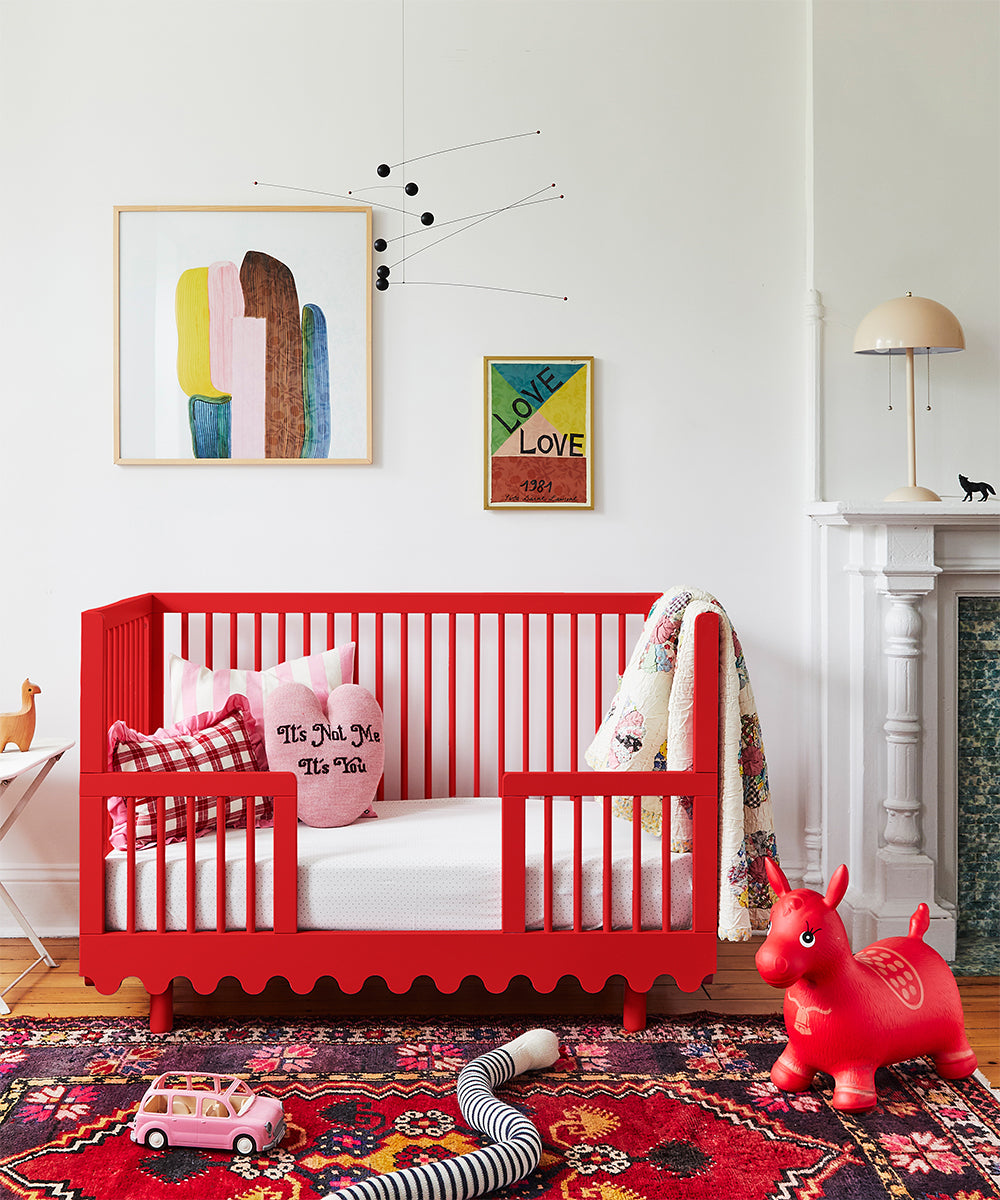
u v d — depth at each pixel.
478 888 2.12
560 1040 2.14
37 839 2.78
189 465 2.76
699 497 2.79
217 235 2.72
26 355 2.74
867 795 2.65
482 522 2.79
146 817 2.18
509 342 2.77
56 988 2.41
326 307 2.74
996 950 2.69
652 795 2.10
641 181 2.76
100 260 2.73
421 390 2.77
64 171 2.72
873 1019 1.89
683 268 2.77
